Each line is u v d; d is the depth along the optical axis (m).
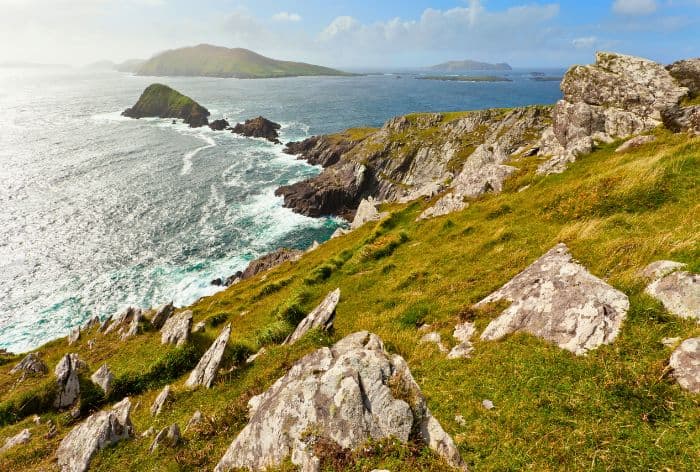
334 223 95.06
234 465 9.05
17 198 96.25
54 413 19.83
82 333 36.00
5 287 62.84
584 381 9.98
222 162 138.38
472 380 11.63
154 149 151.88
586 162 32.91
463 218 32.78
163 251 76.81
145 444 13.21
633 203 20.22
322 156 143.50
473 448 9.21
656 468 7.45
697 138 23.84
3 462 14.68
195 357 23.08
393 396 8.50
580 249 16.22
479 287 18.84
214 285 65.88
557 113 48.19
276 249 79.31
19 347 50.78
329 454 7.68
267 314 28.97
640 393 9.07
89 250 75.38
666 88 36.12
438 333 15.75
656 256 13.40
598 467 7.82
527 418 9.61
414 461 7.48
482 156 54.84
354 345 10.88
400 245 33.44
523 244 21.66
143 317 33.16
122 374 21.53
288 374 10.65
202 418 13.70
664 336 10.22
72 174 116.06
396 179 124.50
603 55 43.72
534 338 12.23
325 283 30.94
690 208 16.97
